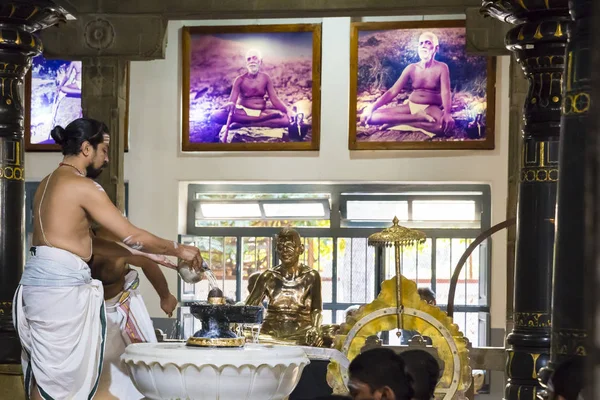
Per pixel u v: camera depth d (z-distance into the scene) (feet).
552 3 19.63
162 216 43.65
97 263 18.67
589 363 3.99
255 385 14.38
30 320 15.74
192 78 43.47
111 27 32.63
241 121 43.32
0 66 21.39
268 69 43.11
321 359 24.09
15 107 21.59
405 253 43.78
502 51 30.50
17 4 21.12
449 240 43.32
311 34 42.80
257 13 31.58
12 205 21.44
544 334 20.75
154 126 43.78
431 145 42.24
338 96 42.83
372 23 42.27
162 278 19.71
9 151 21.45
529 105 20.94
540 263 20.83
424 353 11.65
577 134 12.26
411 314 19.92
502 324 42.57
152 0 32.37
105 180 33.50
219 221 44.91
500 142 42.01
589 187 4.13
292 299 26.35
